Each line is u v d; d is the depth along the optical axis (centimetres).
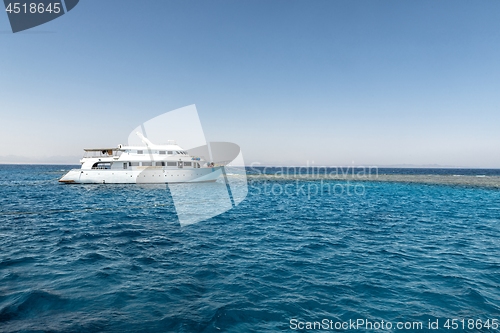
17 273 679
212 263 784
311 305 561
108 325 470
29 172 7338
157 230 1190
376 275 712
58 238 1025
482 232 1190
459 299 590
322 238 1076
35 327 455
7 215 1502
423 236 1114
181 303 555
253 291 615
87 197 2222
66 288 602
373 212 1711
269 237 1087
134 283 639
